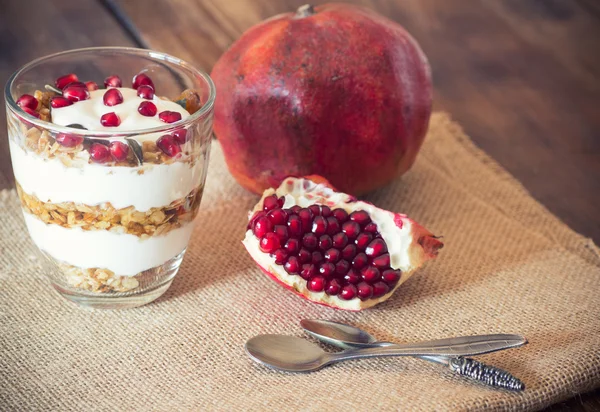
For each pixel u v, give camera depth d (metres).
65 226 0.66
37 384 0.64
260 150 0.75
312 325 0.68
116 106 0.67
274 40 0.74
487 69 0.96
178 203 0.67
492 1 1.07
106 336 0.68
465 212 0.79
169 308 0.70
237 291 0.71
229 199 0.80
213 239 0.76
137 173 0.65
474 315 0.70
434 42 0.99
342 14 0.76
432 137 0.87
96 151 0.64
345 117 0.74
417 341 0.68
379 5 1.04
